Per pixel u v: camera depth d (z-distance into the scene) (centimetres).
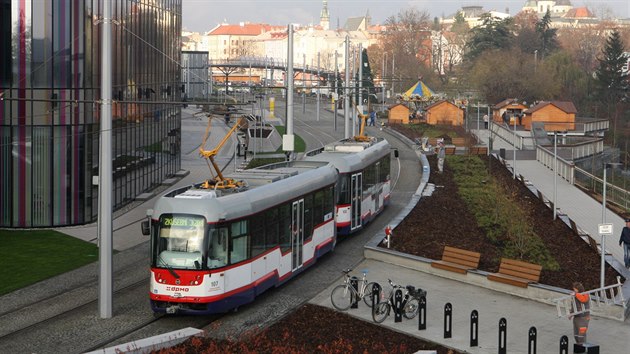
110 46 2323
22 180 3741
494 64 12244
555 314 2455
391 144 7962
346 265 3027
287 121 4284
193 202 2261
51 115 3741
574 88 11931
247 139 6825
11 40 3681
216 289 2247
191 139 8144
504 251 3231
